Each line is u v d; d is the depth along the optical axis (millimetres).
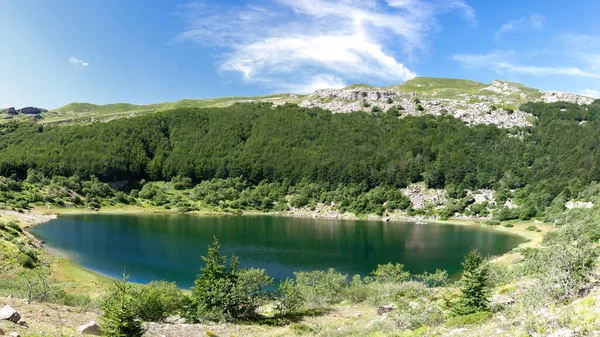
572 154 181500
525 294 23969
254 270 42250
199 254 89688
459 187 187375
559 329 16344
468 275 28594
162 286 44156
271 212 196375
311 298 47906
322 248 101750
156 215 173375
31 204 158125
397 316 29359
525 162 192875
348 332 30297
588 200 134750
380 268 63219
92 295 52406
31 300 33781
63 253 84812
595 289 20531
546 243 86000
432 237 121375
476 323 23703
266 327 36000
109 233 115812
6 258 61188
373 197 191875
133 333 22875
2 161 190625
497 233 130000
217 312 37594
